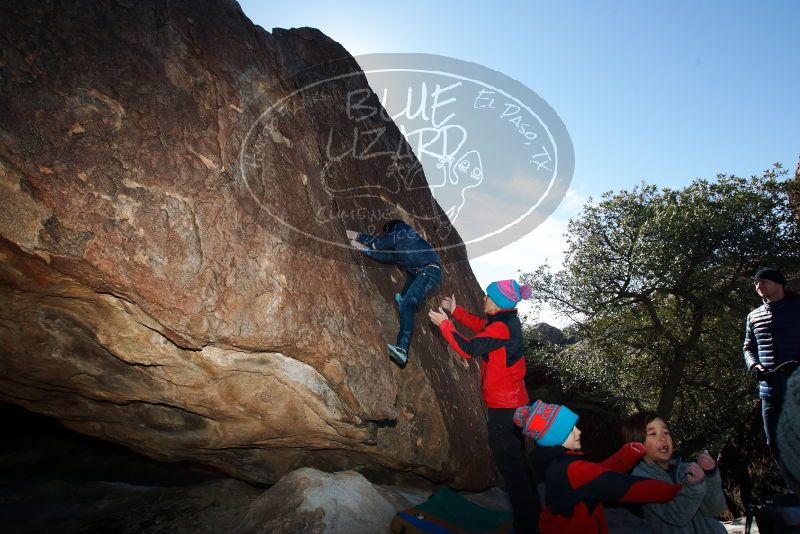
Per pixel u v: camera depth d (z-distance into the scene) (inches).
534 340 545.3
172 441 132.1
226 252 101.5
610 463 91.3
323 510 110.1
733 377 483.2
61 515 124.9
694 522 91.9
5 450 160.4
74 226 87.0
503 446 115.2
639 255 466.9
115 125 93.6
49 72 89.1
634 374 518.6
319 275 119.1
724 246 460.8
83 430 132.9
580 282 499.5
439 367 175.9
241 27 126.6
